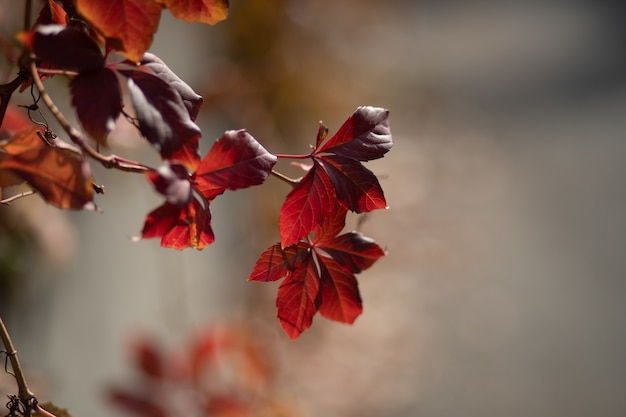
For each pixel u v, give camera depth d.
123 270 2.92
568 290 5.90
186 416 2.10
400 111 7.86
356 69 6.18
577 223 6.86
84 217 2.74
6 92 1.08
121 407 2.07
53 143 1.09
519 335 5.32
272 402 2.31
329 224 1.11
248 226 4.45
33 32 1.02
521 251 6.37
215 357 2.19
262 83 4.41
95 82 1.03
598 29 10.81
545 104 9.01
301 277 1.12
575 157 7.98
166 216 1.03
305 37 4.88
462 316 5.45
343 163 1.10
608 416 4.57
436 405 4.55
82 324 2.64
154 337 2.95
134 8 1.04
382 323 5.11
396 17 9.41
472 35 10.68
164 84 1.04
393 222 6.19
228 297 3.97
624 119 8.60
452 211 6.71
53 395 2.33
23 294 2.33
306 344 4.62
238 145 1.06
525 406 4.62
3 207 1.93
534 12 11.47
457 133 8.16
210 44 4.18
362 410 4.33
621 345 5.25
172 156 1.02
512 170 7.65
